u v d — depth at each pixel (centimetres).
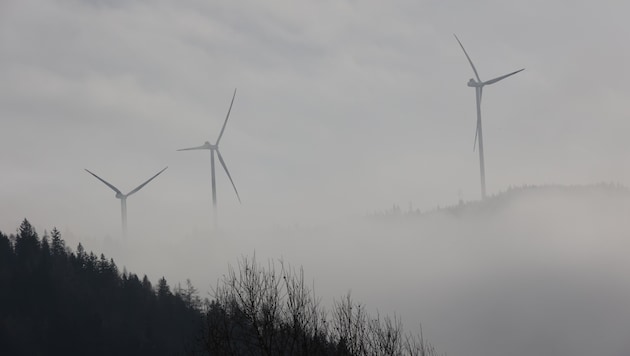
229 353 2206
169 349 12388
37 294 14938
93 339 13400
